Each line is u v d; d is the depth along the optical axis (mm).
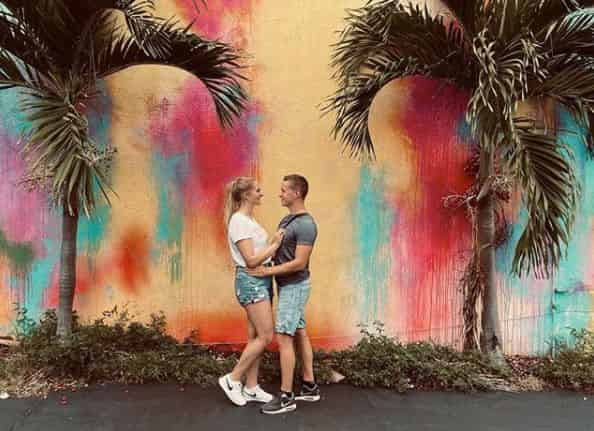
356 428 3328
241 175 4652
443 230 4695
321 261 4691
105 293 4684
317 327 4707
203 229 4684
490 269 4309
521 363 4500
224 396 3785
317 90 4629
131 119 4625
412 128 4668
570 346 4609
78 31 3836
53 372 3992
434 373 3998
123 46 4227
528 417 3520
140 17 3971
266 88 4629
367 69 4523
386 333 4715
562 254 4648
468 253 4676
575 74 3791
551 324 4688
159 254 4688
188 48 4082
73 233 4250
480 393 3906
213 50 4102
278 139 4645
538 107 4547
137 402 3672
